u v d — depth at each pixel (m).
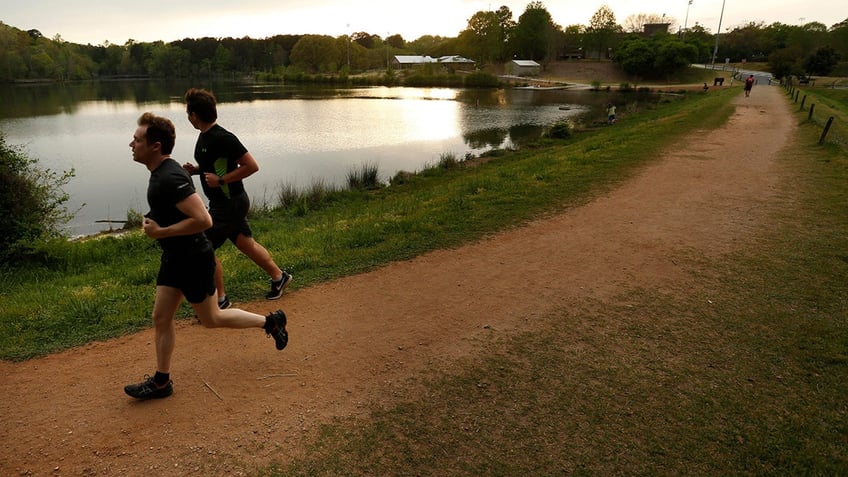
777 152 13.28
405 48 183.50
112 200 15.17
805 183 9.62
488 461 2.80
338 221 8.63
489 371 3.67
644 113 33.47
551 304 4.78
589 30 108.75
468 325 4.36
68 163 20.58
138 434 2.95
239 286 5.09
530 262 5.89
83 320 4.38
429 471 2.72
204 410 3.18
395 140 26.91
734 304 4.73
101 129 31.23
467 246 6.45
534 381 3.55
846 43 81.88
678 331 4.25
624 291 5.07
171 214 2.90
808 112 22.84
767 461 2.81
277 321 3.47
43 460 2.73
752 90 44.12
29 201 8.84
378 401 3.31
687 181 10.12
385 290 5.09
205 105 3.96
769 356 3.85
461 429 3.06
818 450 2.88
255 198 14.80
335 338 4.11
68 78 117.44
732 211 7.92
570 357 3.86
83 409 3.16
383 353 3.90
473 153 22.47
